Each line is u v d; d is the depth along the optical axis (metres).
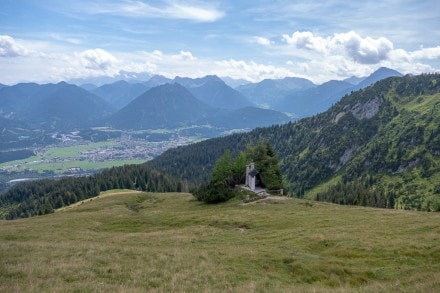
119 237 46.19
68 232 53.97
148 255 32.03
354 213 59.72
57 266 27.17
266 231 49.88
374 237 39.84
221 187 88.19
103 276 25.81
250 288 24.05
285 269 30.69
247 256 33.34
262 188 93.00
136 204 105.12
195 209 82.69
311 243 39.44
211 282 25.78
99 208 97.19
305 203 75.25
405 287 24.64
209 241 42.59
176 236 45.34
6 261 28.69
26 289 21.20
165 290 23.00
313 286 26.47
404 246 35.28
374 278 29.05
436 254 32.81
